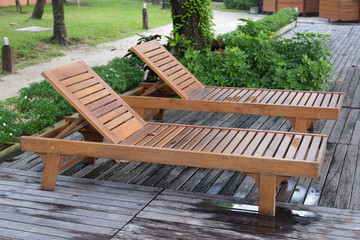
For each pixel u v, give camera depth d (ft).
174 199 11.10
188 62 22.35
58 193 11.51
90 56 36.55
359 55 32.07
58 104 17.70
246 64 22.77
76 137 16.17
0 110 16.11
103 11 67.21
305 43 26.05
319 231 9.47
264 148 10.85
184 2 23.53
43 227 9.78
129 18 58.90
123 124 12.41
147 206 10.74
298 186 11.98
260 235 9.35
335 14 53.62
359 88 22.80
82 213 10.42
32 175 12.72
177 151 10.63
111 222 9.98
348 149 14.69
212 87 17.71
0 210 10.58
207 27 24.34
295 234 9.36
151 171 13.20
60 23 40.96
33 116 16.47
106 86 13.47
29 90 18.28
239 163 10.19
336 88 22.95
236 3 74.28
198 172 13.12
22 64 33.12
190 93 16.51
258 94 16.33
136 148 10.97
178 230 9.60
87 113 11.84
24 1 73.72
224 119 18.51
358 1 53.42
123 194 11.44
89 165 13.69
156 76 23.02
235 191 11.80
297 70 21.26
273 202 10.11
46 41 41.24
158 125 13.16
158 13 65.72
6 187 11.89
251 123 17.93
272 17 44.11
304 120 14.21
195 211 10.46
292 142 11.15
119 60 23.97
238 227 9.68
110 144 11.18
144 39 24.67
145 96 16.71
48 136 12.17
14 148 14.99
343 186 11.93
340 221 9.89
